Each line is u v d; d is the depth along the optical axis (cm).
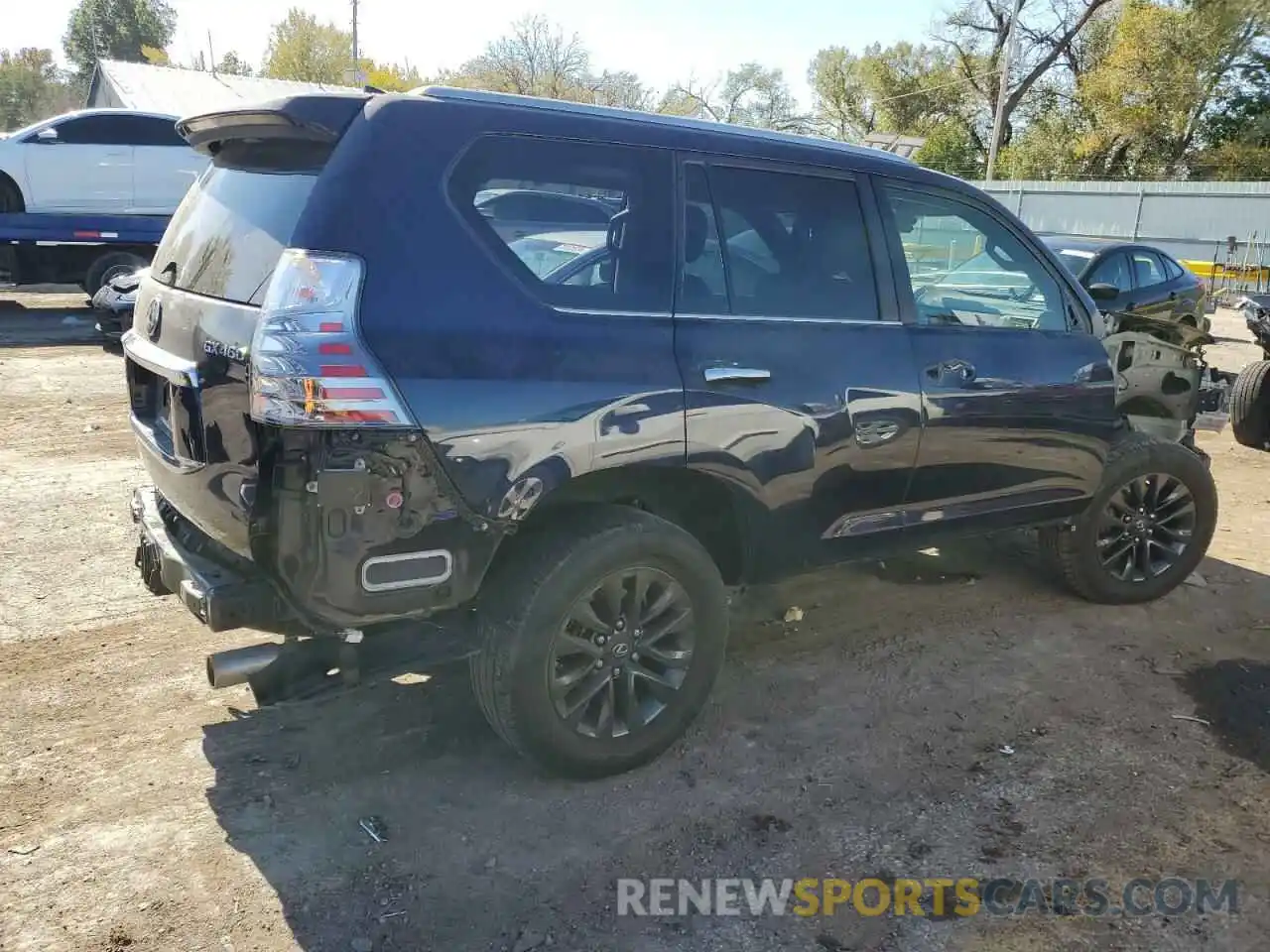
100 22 7338
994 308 420
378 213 272
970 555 562
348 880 282
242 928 262
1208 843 310
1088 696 403
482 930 265
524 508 288
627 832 307
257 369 256
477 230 288
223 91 2736
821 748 358
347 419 257
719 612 343
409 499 270
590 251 312
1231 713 392
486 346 281
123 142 1309
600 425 299
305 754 343
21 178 1262
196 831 300
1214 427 939
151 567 339
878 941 265
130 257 1315
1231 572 552
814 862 297
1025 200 2942
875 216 381
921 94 4706
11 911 264
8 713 359
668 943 262
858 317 371
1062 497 445
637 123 330
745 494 339
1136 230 2720
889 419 370
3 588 464
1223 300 2309
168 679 388
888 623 470
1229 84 3759
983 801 329
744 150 350
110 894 272
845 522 373
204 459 284
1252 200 2522
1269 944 268
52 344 1134
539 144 304
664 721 338
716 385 324
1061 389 426
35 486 615
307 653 286
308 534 262
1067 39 4278
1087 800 330
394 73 5603
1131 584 492
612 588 317
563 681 313
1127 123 3775
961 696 399
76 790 317
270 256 273
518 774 336
